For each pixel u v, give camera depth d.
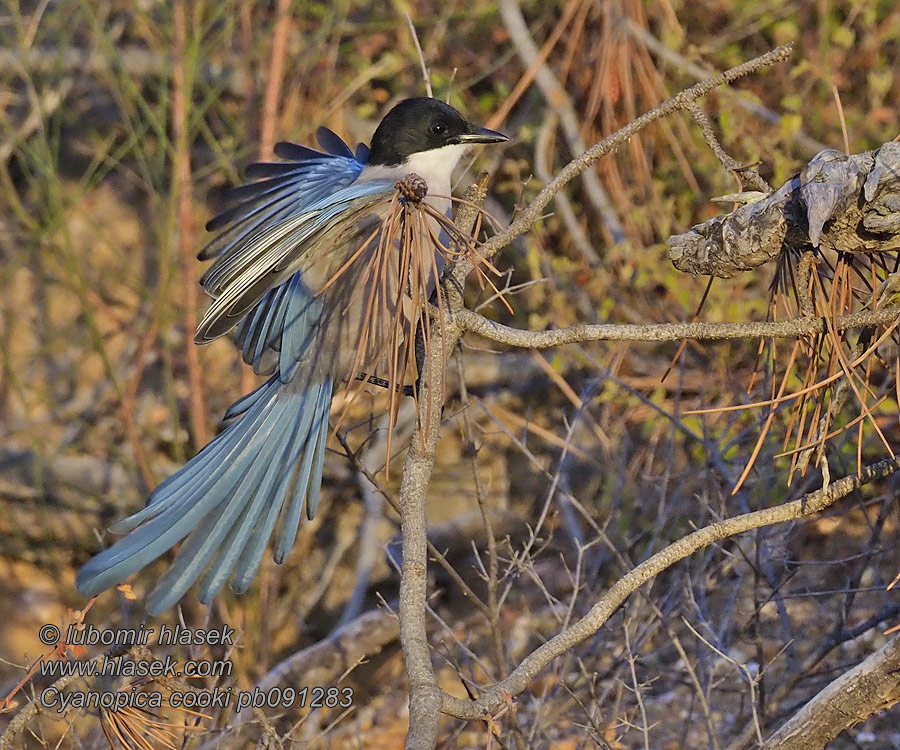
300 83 13.43
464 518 11.66
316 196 8.02
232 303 5.96
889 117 12.33
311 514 6.27
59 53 13.45
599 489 11.94
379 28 13.77
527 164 13.73
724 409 4.88
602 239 13.30
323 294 6.69
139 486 12.65
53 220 12.62
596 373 11.80
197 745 8.08
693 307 11.59
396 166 7.70
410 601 4.83
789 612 9.85
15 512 12.20
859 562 9.45
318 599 11.98
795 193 4.79
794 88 12.97
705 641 6.91
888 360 7.73
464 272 5.36
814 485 9.12
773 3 13.00
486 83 14.14
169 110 14.00
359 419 11.91
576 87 13.44
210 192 13.91
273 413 6.54
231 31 13.55
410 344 5.00
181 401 13.20
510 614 10.81
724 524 5.08
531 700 8.62
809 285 4.88
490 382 12.62
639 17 12.69
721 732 8.41
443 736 9.55
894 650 5.24
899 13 12.98
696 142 12.59
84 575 5.48
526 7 13.98
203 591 5.63
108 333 13.44
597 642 9.04
